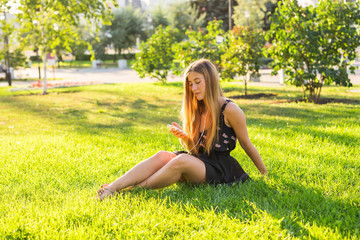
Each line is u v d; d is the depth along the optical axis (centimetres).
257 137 573
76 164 449
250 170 395
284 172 388
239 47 1310
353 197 298
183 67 1438
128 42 5188
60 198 326
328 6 982
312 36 970
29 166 452
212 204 288
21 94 1823
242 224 253
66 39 1202
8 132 843
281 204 286
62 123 968
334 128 604
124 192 317
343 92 1218
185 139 335
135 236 238
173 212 276
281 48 1010
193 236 236
